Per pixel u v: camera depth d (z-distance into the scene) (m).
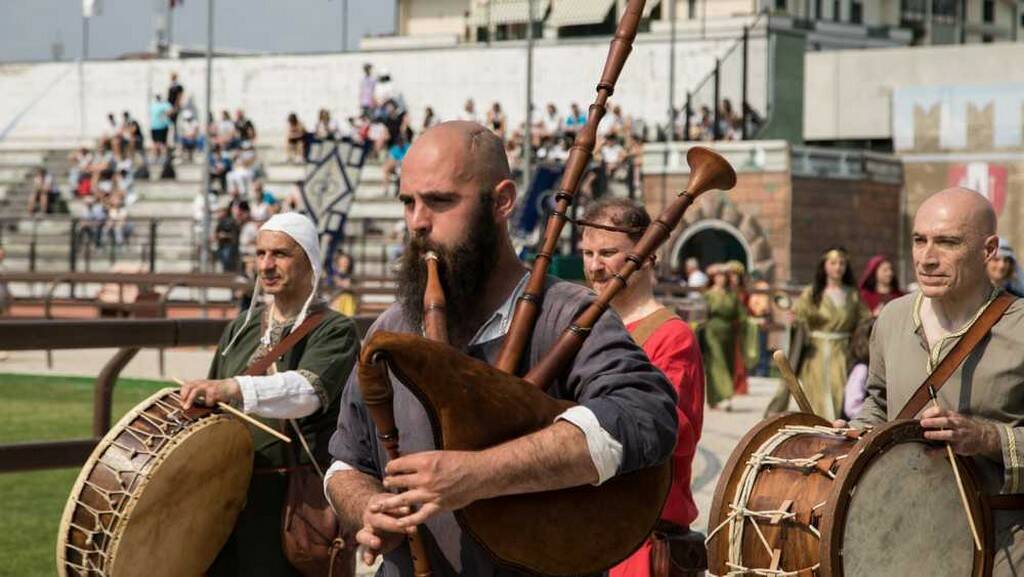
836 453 6.45
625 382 4.79
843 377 16.92
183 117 59.31
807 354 17.06
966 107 54.41
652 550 7.38
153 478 7.48
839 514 6.15
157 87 67.62
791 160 49.12
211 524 7.89
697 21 61.75
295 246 8.31
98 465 7.53
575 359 4.89
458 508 4.60
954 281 6.77
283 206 49.19
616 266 7.75
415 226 4.93
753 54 54.31
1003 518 6.67
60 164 61.44
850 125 57.78
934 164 54.62
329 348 8.07
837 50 60.56
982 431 6.41
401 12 75.81
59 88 68.62
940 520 6.49
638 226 7.77
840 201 51.25
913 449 6.43
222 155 58.25
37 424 20.39
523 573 4.89
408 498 4.52
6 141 68.19
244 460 7.96
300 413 7.91
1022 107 54.00
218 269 50.78
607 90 5.14
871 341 7.28
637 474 4.83
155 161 58.75
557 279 5.09
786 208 48.97
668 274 44.84
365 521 4.77
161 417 7.70
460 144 4.93
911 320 7.02
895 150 55.06
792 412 6.89
